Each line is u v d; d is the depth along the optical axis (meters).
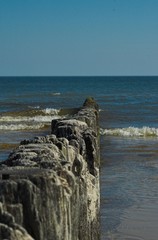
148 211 22.34
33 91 175.12
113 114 78.38
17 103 105.94
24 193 6.07
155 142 46.16
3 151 37.34
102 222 20.69
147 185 27.42
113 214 21.75
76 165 10.50
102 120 68.75
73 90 184.75
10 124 60.00
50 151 8.95
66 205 6.85
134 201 23.97
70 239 7.17
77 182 8.23
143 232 19.69
